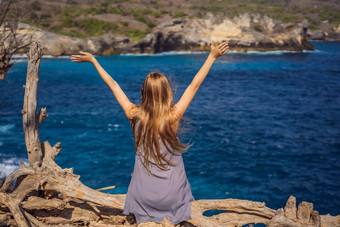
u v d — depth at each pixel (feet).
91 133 79.41
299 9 544.62
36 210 12.41
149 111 7.34
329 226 12.10
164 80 7.34
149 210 8.06
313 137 78.64
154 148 7.51
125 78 149.38
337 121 94.27
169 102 7.36
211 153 66.03
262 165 59.98
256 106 111.96
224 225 11.06
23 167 12.78
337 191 49.88
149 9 361.51
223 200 12.22
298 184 52.29
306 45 319.88
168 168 7.75
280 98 126.31
